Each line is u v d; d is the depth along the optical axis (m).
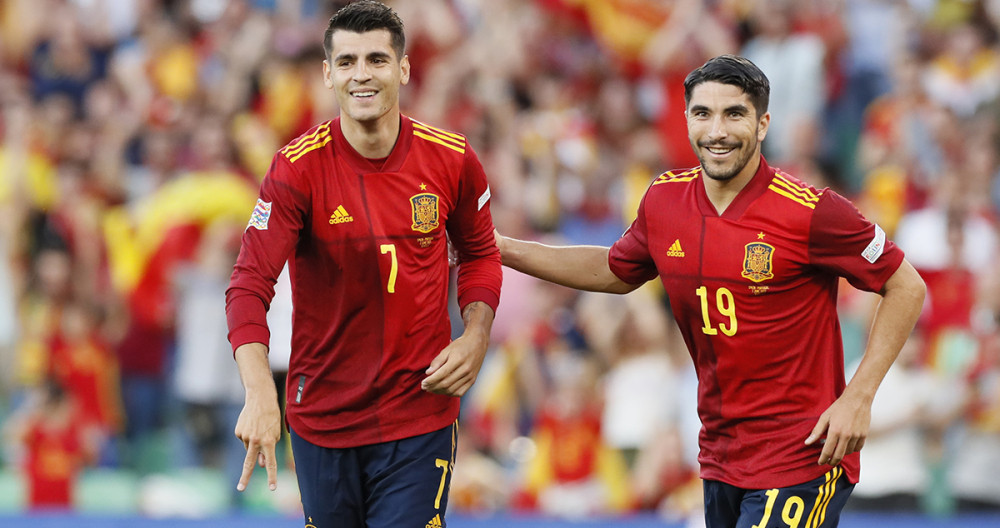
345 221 16.56
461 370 16.59
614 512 30.80
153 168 39.66
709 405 17.30
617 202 38.81
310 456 17.36
